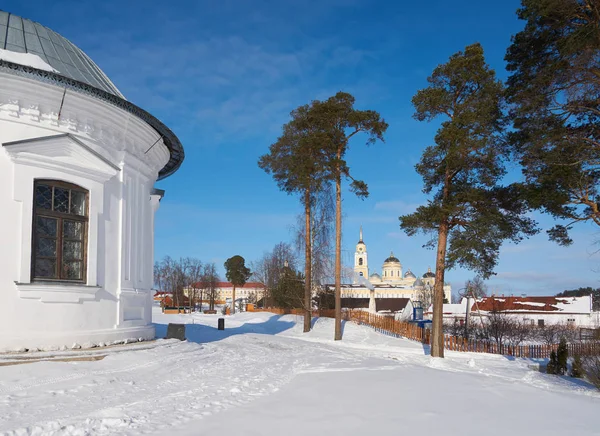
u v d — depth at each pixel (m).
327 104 28.70
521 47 19.34
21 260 12.20
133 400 8.73
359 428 7.13
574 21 17.52
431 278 114.12
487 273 22.70
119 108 14.48
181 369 12.23
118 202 14.95
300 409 8.19
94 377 10.38
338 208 29.78
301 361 14.72
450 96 22.36
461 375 12.41
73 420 7.20
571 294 125.88
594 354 20.83
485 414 8.19
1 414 7.49
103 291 14.09
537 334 45.12
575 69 16.77
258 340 21.56
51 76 12.63
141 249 16.19
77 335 13.06
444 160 21.80
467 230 22.39
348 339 29.75
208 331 27.31
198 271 95.38
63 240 13.26
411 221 22.66
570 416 8.35
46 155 12.85
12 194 12.22
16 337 11.95
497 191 22.38
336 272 29.52
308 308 33.62
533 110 18.38
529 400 9.58
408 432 6.98
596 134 18.36
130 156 15.48
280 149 33.78
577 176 17.23
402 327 32.06
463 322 55.19
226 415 7.71
